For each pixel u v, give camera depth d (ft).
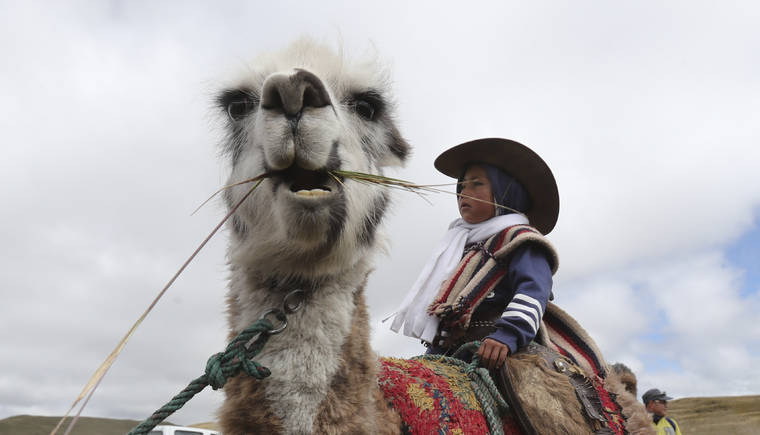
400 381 7.07
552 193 10.61
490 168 10.52
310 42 7.76
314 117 5.75
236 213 6.91
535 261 8.98
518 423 7.93
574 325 9.77
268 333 6.00
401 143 8.54
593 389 8.52
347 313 6.46
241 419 5.94
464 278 9.28
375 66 8.02
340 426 5.92
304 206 5.82
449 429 6.92
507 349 7.96
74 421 4.73
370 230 6.88
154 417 5.56
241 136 7.29
